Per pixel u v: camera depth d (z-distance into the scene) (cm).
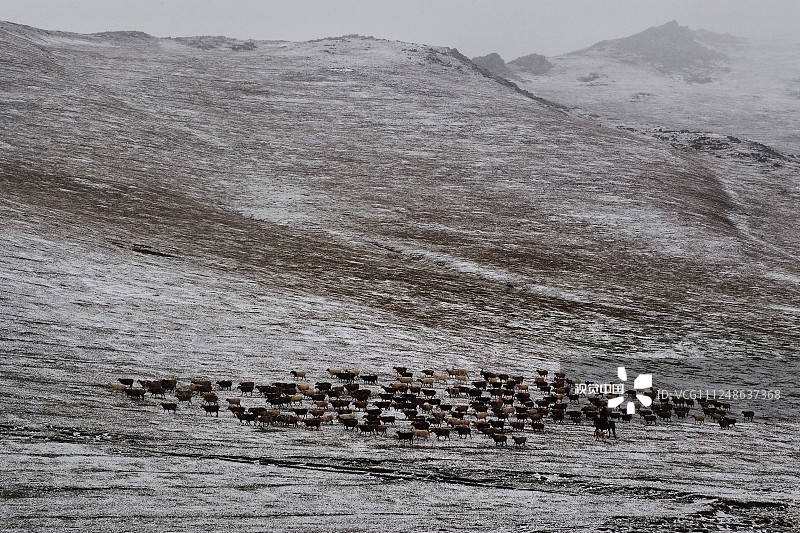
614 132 13775
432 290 5988
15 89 10806
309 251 6725
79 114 10394
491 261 7131
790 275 7625
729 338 5475
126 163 8944
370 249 7138
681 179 10931
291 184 9400
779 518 2203
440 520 1905
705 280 7238
